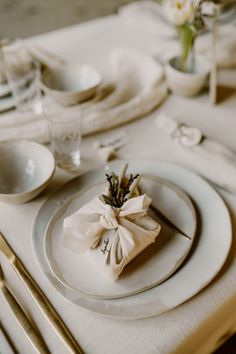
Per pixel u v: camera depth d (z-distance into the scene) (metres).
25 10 1.86
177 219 0.57
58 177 0.67
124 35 1.05
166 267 0.52
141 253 0.53
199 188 0.63
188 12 0.72
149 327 0.47
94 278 0.51
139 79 0.89
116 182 0.58
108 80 0.89
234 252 0.54
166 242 0.55
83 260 0.53
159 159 0.70
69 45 1.02
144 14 1.08
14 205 0.62
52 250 0.54
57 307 0.49
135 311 0.47
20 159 0.66
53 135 0.68
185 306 0.48
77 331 0.47
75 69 0.86
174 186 0.62
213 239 0.56
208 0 0.74
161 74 0.85
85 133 0.74
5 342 0.45
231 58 0.90
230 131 0.75
